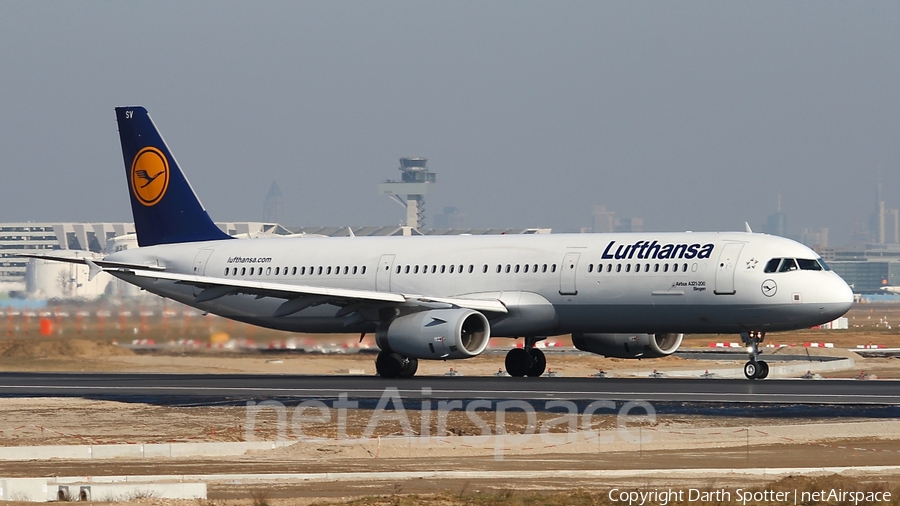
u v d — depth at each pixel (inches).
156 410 5511.8
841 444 4411.9
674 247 7071.9
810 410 5108.3
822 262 6943.9
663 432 4670.3
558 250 7421.3
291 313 7760.8
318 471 3860.7
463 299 7460.6
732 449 4333.2
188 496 3309.5
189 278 7416.3
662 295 7007.9
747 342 7086.6
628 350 7716.5
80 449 4325.8
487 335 7253.9
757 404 5305.1
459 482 3580.2
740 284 6811.0
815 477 3577.8
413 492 3378.4
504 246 7662.4
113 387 6776.6
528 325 7455.7
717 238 7047.2
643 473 3747.5
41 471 3892.7
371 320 7701.8
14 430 4955.7
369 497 3228.3
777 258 6815.9
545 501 3206.2
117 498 3248.0
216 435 4776.1
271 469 3924.7
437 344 7022.6
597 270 7214.6
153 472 3853.3
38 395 6294.3
